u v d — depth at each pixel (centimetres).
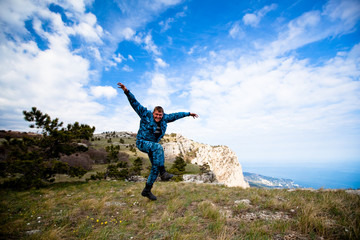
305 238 241
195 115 414
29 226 319
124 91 375
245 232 269
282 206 391
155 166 402
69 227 313
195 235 262
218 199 502
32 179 1012
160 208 428
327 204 375
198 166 6669
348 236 232
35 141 1198
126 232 290
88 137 1402
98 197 593
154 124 373
